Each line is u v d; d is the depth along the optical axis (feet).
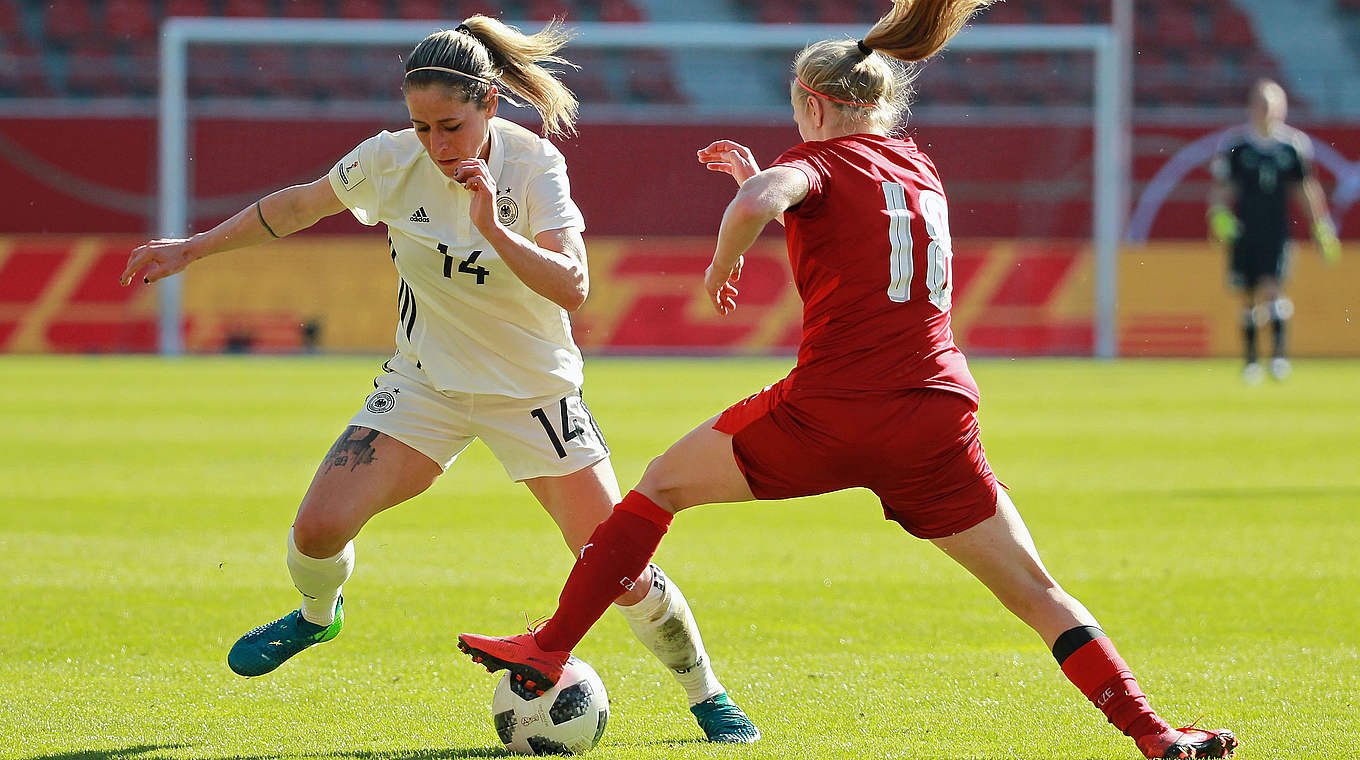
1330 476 119.24
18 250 309.22
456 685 54.54
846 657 59.26
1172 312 314.76
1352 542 87.71
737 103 364.17
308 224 51.01
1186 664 58.13
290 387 209.05
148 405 180.45
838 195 42.57
